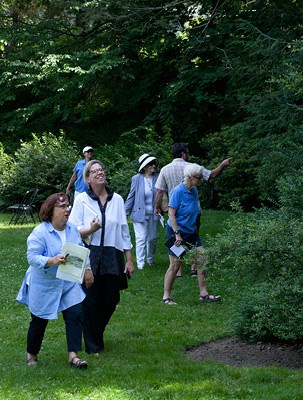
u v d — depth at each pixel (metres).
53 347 8.51
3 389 6.87
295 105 14.75
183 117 26.16
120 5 24.39
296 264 7.50
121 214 8.34
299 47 14.80
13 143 29.00
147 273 13.45
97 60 26.83
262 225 7.57
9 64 27.69
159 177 13.35
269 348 8.45
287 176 9.19
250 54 17.50
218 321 9.84
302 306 7.63
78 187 17.42
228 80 23.14
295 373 7.41
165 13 25.78
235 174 21.64
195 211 10.95
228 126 22.41
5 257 15.22
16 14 31.23
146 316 10.16
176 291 11.91
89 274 7.79
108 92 28.70
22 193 25.03
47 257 7.35
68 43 29.69
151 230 14.04
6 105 30.41
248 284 8.62
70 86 27.16
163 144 24.11
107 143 28.62
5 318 10.10
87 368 7.57
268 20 21.33
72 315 7.60
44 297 7.49
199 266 7.81
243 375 7.33
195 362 7.88
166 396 6.69
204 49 23.66
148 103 28.45
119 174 22.80
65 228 7.66
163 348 8.47
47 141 26.17
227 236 7.73
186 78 24.02
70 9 26.62
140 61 28.23
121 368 7.60
